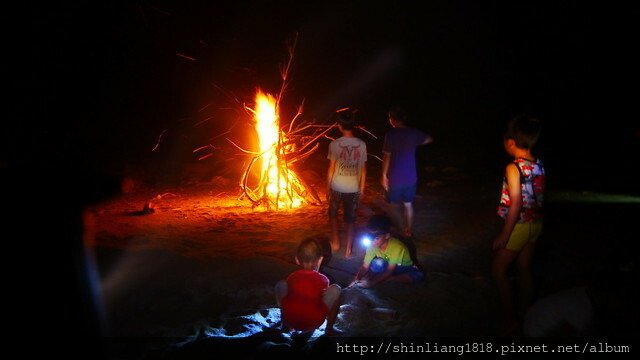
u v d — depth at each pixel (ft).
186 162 43.62
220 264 20.54
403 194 23.48
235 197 33.63
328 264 21.12
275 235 25.00
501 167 43.01
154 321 15.90
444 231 25.72
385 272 18.20
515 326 14.44
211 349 13.70
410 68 64.59
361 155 21.34
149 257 21.22
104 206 31.19
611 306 10.84
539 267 20.66
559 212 29.19
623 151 47.29
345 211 21.59
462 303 17.28
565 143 50.96
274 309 16.75
